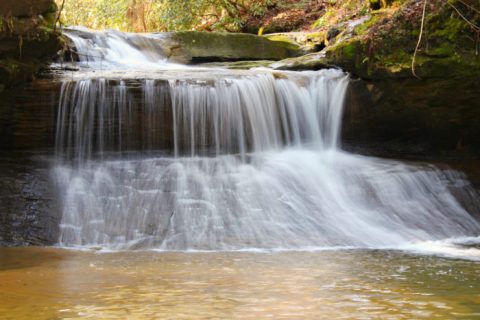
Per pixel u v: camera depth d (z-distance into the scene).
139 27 22.88
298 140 10.73
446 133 11.23
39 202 8.20
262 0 20.25
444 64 9.95
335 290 5.02
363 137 11.26
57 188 8.52
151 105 9.78
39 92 9.48
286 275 5.63
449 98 10.47
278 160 9.74
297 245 7.49
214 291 4.96
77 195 8.41
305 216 8.34
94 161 9.35
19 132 9.52
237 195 8.57
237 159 9.61
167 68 12.28
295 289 5.05
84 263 6.27
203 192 8.57
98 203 8.28
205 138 10.06
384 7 12.33
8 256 6.70
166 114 9.84
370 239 7.86
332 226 8.16
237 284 5.22
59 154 9.58
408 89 10.52
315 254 6.91
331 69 11.57
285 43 15.35
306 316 4.24
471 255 6.94
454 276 5.63
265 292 4.93
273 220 8.15
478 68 9.84
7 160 9.22
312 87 10.95
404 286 5.20
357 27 11.52
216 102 10.09
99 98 9.62
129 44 13.41
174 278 5.48
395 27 10.36
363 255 6.85
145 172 8.95
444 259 6.61
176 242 7.48
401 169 9.80
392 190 9.30
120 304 4.55
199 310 4.38
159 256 6.72
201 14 20.73
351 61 10.93
